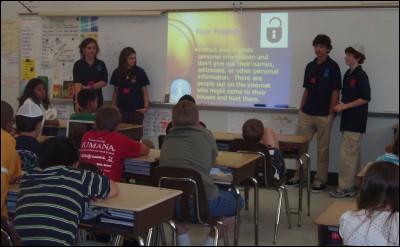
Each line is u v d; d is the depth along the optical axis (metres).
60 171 2.24
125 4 6.72
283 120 6.07
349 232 2.02
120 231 2.35
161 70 6.53
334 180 6.02
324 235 2.38
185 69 6.43
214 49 6.29
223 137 4.74
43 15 6.99
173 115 3.30
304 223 4.50
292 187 5.95
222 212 3.24
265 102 6.12
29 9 7.16
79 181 2.23
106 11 6.72
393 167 2.00
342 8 5.72
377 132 5.75
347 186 5.54
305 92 5.83
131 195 2.42
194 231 4.19
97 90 6.25
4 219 2.04
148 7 6.60
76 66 6.25
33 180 2.24
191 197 3.03
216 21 6.25
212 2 6.29
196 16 6.33
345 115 5.58
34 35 7.12
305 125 5.84
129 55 6.33
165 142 3.27
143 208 2.22
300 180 4.48
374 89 5.69
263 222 4.52
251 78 6.16
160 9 6.54
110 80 6.57
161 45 6.51
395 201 1.96
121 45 6.70
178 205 3.06
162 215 2.44
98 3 6.85
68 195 2.19
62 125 4.68
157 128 6.60
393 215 1.96
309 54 5.91
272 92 6.09
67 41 6.96
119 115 3.40
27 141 3.03
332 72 5.67
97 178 2.28
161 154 3.26
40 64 7.11
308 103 5.79
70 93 6.96
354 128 5.51
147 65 6.59
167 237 3.88
